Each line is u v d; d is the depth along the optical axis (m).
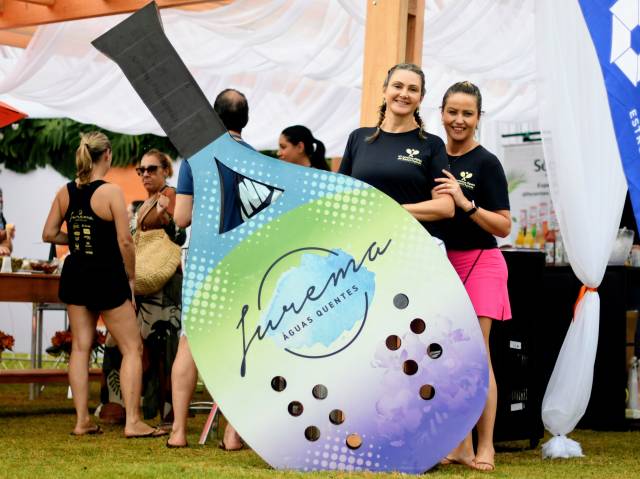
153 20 4.34
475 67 8.53
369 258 4.16
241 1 7.66
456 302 4.12
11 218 14.34
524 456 5.18
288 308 4.16
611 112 4.54
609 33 4.56
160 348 6.15
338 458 4.10
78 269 5.63
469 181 4.67
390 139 4.52
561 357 5.02
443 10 7.46
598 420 6.70
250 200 4.25
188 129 4.29
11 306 13.20
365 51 5.18
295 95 11.23
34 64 8.71
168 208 6.14
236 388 4.14
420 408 4.09
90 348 5.79
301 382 4.12
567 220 4.92
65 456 4.71
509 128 11.07
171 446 5.14
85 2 7.53
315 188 4.22
